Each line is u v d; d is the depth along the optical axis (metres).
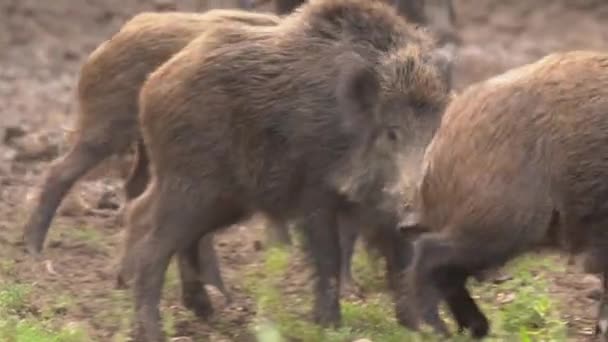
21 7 27.41
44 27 27.11
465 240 11.60
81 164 14.55
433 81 12.19
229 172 12.46
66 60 25.84
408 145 12.04
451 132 11.70
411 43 12.59
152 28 14.22
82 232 15.66
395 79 12.15
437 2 17.31
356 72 12.19
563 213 11.51
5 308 12.97
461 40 26.61
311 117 12.42
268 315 13.01
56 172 14.64
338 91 12.33
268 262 14.50
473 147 11.55
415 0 16.05
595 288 13.80
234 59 12.47
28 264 14.62
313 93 12.45
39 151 18.70
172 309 13.52
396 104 12.12
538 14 29.72
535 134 11.45
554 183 11.45
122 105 14.30
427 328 12.04
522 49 27.41
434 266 11.77
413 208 11.90
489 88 11.75
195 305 13.22
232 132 12.41
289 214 12.73
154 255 12.41
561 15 29.70
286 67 12.51
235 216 12.77
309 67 12.51
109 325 12.75
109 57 14.32
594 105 11.39
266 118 12.46
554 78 11.58
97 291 13.80
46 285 13.97
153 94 12.48
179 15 14.38
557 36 28.59
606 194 11.39
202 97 12.35
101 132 14.41
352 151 12.30
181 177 12.43
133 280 12.55
